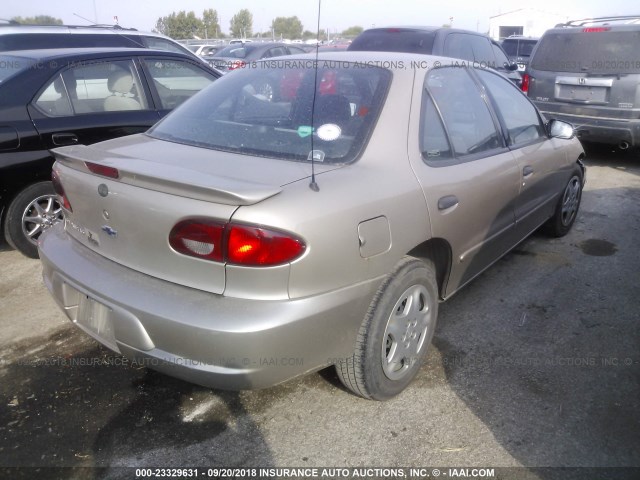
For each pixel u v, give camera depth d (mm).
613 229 5027
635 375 2881
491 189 3158
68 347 3109
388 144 2545
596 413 2598
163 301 2094
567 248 4566
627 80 6777
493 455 2352
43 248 2672
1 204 4027
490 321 3408
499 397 2707
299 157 2447
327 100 2699
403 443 2420
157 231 2133
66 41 7602
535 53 7770
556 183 4305
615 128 6957
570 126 4035
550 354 3068
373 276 2316
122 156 2459
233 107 2869
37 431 2465
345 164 2402
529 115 4008
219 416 2578
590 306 3607
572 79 7219
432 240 2729
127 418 2557
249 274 2000
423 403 2664
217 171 2271
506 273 4082
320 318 2125
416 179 2557
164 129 2922
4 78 4082
